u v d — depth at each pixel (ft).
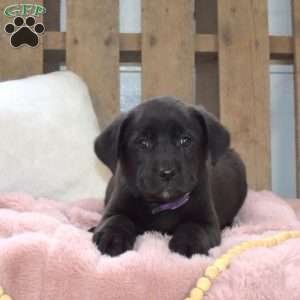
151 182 2.49
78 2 3.99
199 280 2.08
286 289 2.10
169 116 2.58
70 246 2.18
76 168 3.46
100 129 3.90
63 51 4.07
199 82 4.34
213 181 3.00
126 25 4.38
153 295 2.05
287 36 4.16
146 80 4.01
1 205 2.99
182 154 2.56
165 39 4.03
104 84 4.00
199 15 4.38
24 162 3.34
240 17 4.08
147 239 2.42
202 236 2.41
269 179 4.06
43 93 3.59
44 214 2.74
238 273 2.11
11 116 3.38
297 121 4.10
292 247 2.30
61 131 3.49
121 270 2.08
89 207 3.18
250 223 3.05
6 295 2.04
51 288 2.07
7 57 3.97
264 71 4.08
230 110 4.05
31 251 2.13
